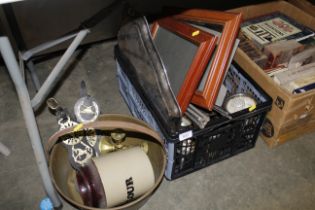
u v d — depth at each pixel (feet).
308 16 5.39
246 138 4.35
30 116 3.03
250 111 3.81
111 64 6.00
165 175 4.21
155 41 4.42
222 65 3.70
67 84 5.56
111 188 3.37
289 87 4.28
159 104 3.63
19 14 5.04
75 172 3.91
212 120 3.67
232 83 4.76
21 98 2.93
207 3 6.55
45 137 4.73
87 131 3.92
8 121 4.96
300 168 4.43
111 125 3.34
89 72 5.82
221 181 4.26
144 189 3.57
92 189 3.39
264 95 4.06
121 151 3.68
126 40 4.09
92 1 5.42
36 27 5.35
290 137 4.63
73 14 5.44
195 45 3.68
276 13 5.75
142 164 3.54
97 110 3.80
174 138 3.52
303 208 4.01
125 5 4.07
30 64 5.06
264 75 4.29
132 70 4.18
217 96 4.03
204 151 4.06
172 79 3.92
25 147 4.61
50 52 6.03
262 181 4.27
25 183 4.19
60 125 3.76
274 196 4.12
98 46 6.34
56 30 5.56
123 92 5.16
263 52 4.84
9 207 3.95
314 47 4.88
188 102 3.68
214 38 3.53
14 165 4.39
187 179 4.28
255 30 5.26
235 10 5.55
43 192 4.11
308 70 4.58
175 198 4.08
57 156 3.72
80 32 3.62
